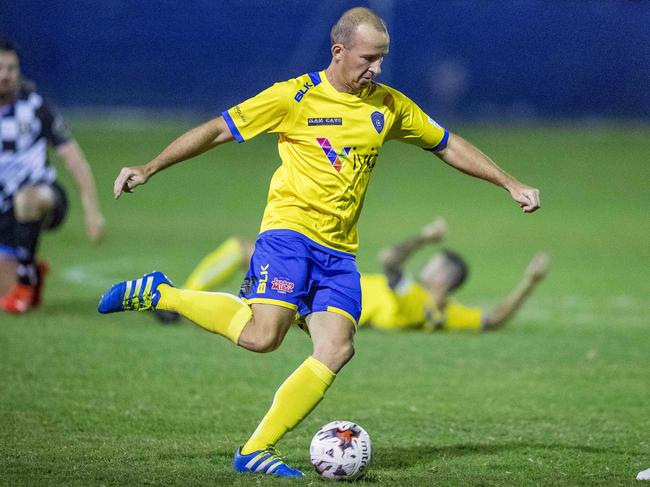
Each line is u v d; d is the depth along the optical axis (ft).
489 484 50.34
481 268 135.64
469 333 97.45
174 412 66.33
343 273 54.19
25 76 316.60
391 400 71.41
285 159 54.70
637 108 339.36
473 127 317.01
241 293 54.70
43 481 49.24
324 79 54.29
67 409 66.03
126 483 49.06
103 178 210.79
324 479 50.11
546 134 302.25
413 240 94.79
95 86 323.57
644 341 94.32
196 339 90.33
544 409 69.26
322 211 53.98
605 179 233.35
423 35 329.93
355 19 52.75
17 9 314.96
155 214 177.17
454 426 64.23
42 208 97.19
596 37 336.08
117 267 127.24
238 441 59.16
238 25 325.83
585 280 128.26
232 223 168.86
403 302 95.40
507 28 332.60
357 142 53.93
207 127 53.47
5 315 97.81
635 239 162.40
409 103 56.03
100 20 320.91
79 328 92.68
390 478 51.21
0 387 71.26
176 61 325.42
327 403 70.28
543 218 184.85
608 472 53.57
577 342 93.30
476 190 218.79
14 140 99.71
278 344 53.11
